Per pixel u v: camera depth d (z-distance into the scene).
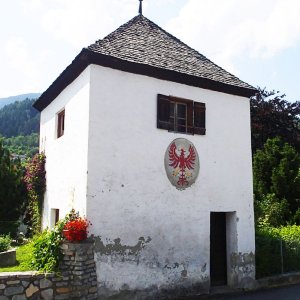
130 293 8.35
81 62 8.87
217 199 10.09
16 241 13.11
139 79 9.23
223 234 10.64
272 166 17.77
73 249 7.67
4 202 14.48
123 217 8.51
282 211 15.80
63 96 10.64
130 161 8.78
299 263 12.00
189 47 11.99
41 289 7.29
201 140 10.05
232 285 10.15
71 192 9.20
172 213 9.25
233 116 10.84
